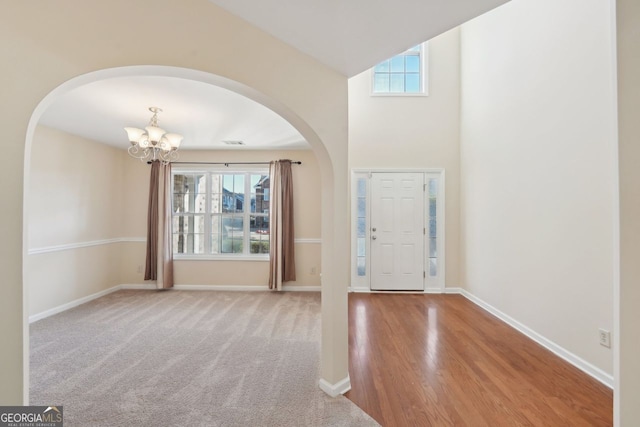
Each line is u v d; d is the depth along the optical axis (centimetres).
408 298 414
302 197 467
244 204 480
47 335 284
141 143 289
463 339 274
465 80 424
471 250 403
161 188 448
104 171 426
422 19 146
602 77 203
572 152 228
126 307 373
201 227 477
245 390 195
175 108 281
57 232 355
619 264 116
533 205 274
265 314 349
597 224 207
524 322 286
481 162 374
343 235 197
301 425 162
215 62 142
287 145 436
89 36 117
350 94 457
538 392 192
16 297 104
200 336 284
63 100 261
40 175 336
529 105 280
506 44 318
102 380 206
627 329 114
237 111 290
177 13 133
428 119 451
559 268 241
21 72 104
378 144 455
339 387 190
